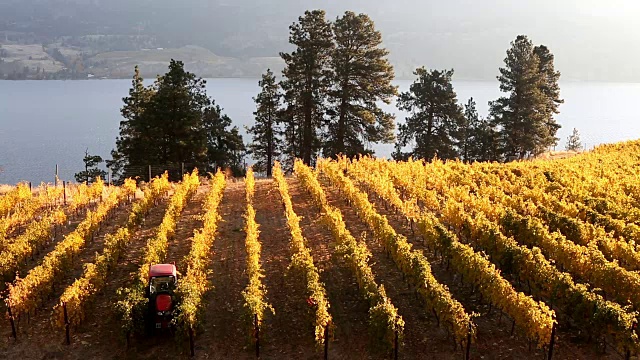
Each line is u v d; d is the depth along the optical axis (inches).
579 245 893.8
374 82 2132.1
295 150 2320.4
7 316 698.8
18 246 876.0
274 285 845.2
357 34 2121.1
